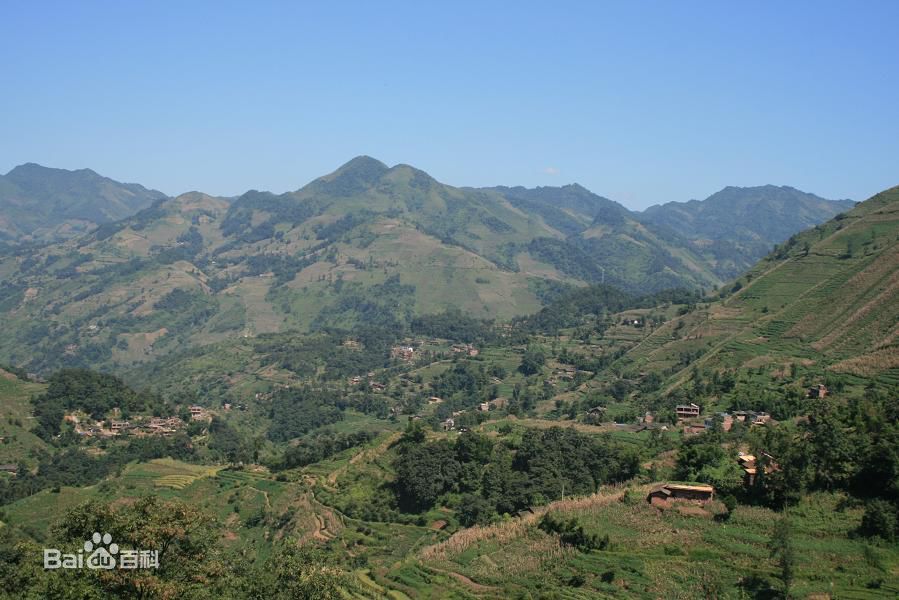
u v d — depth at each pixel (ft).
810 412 337.52
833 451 250.78
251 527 396.98
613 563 236.22
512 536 279.28
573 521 265.75
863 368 421.18
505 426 456.86
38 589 172.14
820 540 223.71
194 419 651.25
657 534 248.11
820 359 471.62
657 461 342.03
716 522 246.88
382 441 463.01
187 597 164.04
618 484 327.06
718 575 217.36
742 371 491.72
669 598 212.23
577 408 550.77
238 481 467.52
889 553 212.23
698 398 465.88
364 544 336.08
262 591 198.29
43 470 479.82
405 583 264.52
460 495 369.71
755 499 256.11
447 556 279.28
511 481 353.72
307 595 200.54
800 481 247.29
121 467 503.61
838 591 198.08
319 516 378.12
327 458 489.26
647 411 481.46
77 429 558.15
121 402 613.93
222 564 188.55
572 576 236.63
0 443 503.20
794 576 207.62
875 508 224.53
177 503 173.27
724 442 334.24
